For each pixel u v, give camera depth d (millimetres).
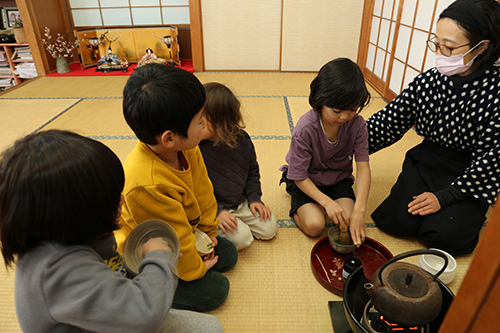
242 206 1411
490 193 1242
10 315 1139
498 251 343
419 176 1473
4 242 594
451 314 419
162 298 663
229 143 1222
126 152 2152
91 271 618
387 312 801
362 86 1124
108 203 633
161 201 927
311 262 1282
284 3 3715
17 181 562
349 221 1348
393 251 1381
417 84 1432
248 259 1357
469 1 1090
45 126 2578
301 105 2996
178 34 4340
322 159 1425
